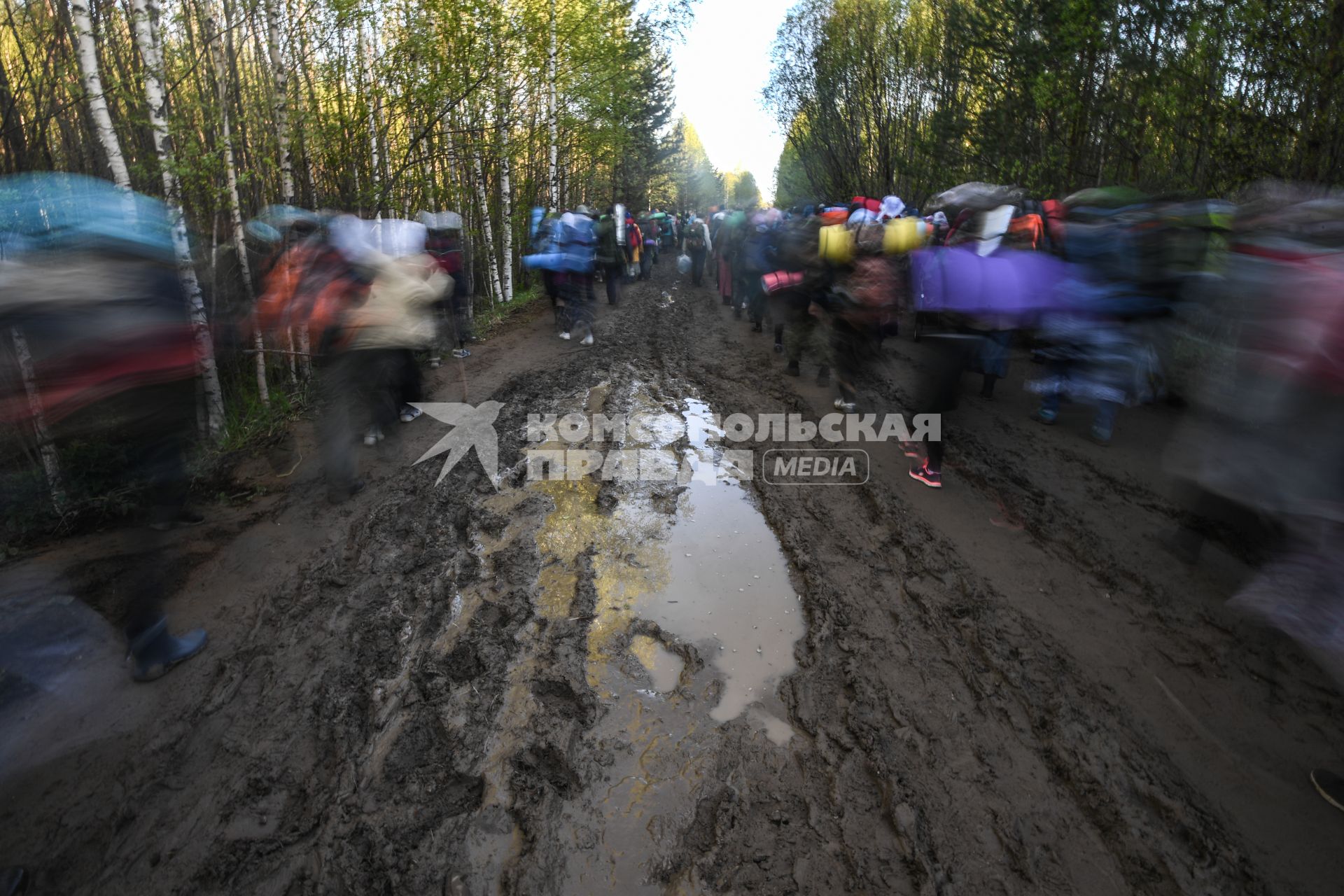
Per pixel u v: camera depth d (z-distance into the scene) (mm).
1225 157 7418
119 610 3516
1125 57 8461
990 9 10625
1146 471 5316
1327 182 6594
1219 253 5109
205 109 6035
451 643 3334
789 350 8180
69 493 4363
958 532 4402
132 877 2188
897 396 7449
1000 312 4316
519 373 8391
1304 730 2762
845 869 2209
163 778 2553
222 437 5543
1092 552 4129
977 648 3273
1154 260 5230
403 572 3953
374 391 4961
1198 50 7465
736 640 3387
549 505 4793
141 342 2748
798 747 2721
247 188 6977
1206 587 3756
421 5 8219
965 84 14016
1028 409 6906
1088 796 2459
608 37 12336
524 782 2547
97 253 2662
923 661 3182
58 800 2459
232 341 5590
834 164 24203
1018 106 11016
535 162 15969
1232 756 2629
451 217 8711
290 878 2189
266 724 2816
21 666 2746
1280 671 3105
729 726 2828
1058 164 10484
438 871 2207
